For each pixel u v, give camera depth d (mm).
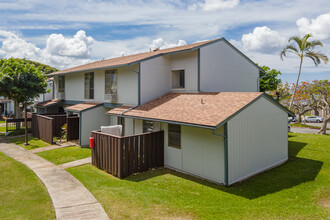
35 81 22938
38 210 6520
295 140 17578
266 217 6328
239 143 9312
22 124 23500
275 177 9883
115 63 15281
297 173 10359
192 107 11188
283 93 33625
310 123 39156
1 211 6379
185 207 6879
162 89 15359
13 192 7785
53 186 8398
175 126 10883
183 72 15531
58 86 23531
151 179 9508
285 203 7301
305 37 22719
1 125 26719
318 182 9219
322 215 6484
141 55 18719
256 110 10250
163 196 7676
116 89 16031
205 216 6359
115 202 7102
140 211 6559
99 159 10781
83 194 7695
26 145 15578
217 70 15477
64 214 6340
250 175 9930
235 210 6738
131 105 14781
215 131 9070
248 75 18500
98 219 6109
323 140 17422
